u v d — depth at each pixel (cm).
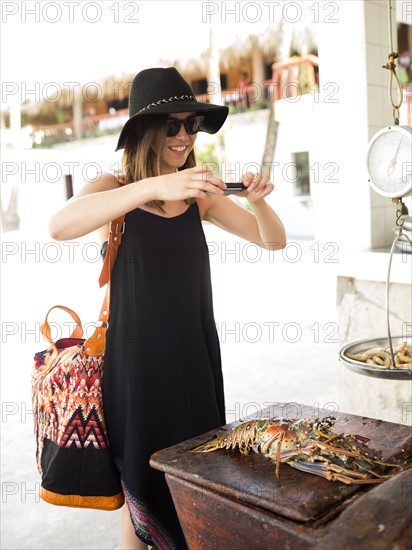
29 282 1038
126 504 221
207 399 213
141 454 200
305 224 1102
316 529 124
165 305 205
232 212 238
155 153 204
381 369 202
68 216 188
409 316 295
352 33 309
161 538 209
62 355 207
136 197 183
